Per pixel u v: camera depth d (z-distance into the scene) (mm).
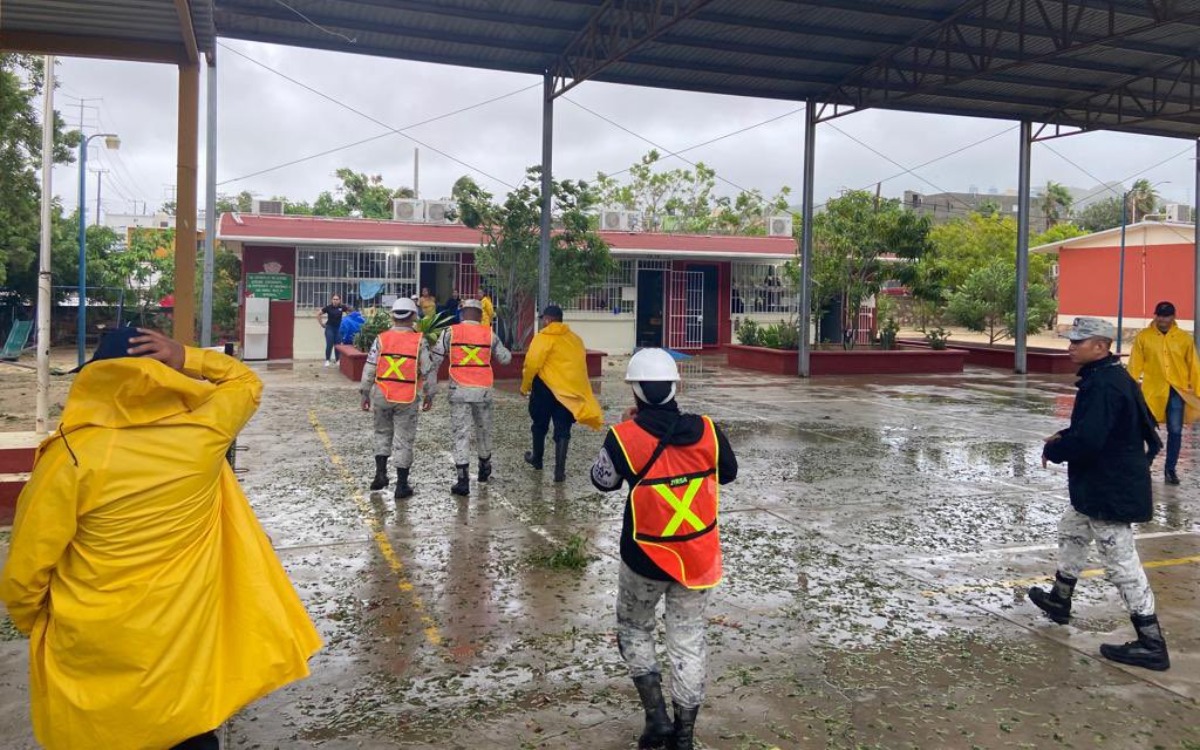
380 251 22375
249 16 13680
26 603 2621
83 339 17109
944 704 3961
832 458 9742
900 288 32844
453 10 13883
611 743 3586
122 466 2590
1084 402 4484
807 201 19203
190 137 6934
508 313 18094
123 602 2596
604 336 24938
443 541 6312
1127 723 3809
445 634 4652
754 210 41812
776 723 3764
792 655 4465
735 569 5828
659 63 16609
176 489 2678
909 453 10133
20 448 7059
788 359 19812
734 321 26594
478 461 8773
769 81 18031
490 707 3869
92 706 2600
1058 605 4906
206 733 2869
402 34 14672
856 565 5949
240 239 20797
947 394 16406
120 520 2600
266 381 16328
